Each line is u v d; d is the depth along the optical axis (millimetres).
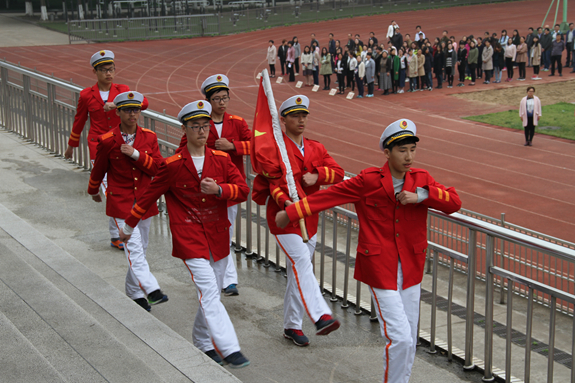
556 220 14219
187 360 3895
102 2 63000
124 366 3551
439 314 7113
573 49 33219
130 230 4680
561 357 6227
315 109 27281
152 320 4469
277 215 4113
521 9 56219
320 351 4785
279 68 37969
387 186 3840
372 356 4703
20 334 3646
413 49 30297
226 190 4387
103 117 7176
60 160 10188
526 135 20844
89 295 4871
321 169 4836
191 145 4453
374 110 26812
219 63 39469
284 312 4973
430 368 4590
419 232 3932
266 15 53812
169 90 31141
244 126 6266
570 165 18656
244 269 6547
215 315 4301
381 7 58188
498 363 5973
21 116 11523
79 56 40719
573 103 26734
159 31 50094
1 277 4855
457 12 56656
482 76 33250
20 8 70875
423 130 23266
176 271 6367
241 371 4477
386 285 3826
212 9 61344
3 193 8492
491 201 15641
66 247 6793
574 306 3770
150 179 6023
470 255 4398
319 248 9609
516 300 7652
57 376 3195
